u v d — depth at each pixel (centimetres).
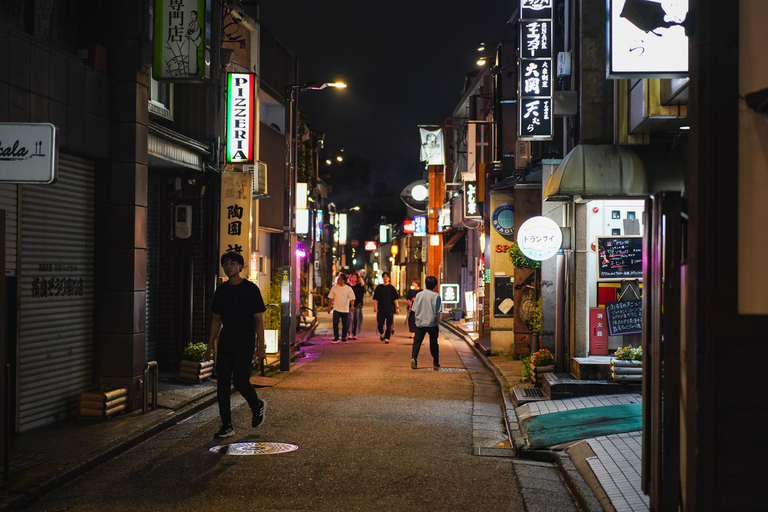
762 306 395
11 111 722
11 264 765
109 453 707
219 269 1341
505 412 982
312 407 1007
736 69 399
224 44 1681
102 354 922
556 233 1145
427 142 2961
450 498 582
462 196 2639
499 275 1731
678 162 991
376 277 8806
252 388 809
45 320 827
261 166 1633
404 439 805
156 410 927
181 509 542
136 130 930
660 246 478
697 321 398
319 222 3675
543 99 1253
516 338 1612
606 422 825
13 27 727
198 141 1324
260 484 613
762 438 395
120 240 924
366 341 2208
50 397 838
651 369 517
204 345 1218
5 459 566
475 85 3052
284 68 2064
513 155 2073
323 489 601
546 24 1255
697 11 409
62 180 860
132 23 933
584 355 1130
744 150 398
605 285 1136
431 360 1688
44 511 539
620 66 759
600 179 978
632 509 519
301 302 2975
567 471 655
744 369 396
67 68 827
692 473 402
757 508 394
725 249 397
